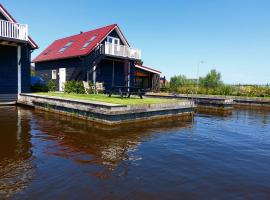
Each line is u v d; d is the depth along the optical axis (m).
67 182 4.28
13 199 3.67
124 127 9.16
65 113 11.75
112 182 4.35
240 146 7.20
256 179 4.73
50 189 4.00
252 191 4.21
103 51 19.47
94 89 17.67
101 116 9.79
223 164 5.54
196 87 27.58
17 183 4.19
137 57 22.06
